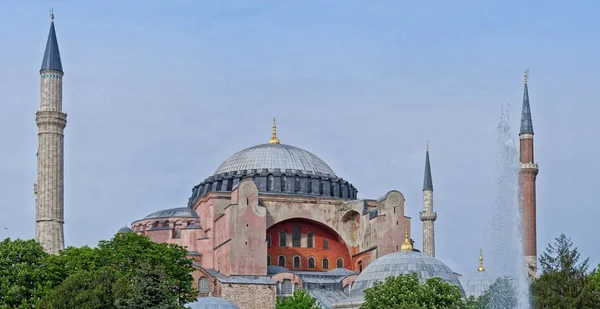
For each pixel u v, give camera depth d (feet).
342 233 490.08
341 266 491.31
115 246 357.20
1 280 326.03
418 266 393.50
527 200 498.69
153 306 282.36
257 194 454.40
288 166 504.02
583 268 359.66
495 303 326.85
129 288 294.46
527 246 489.67
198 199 494.59
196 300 358.43
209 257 474.90
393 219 468.75
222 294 434.71
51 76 469.98
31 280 332.39
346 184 515.91
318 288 457.68
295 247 485.97
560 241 364.38
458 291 339.98
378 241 465.47
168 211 503.20
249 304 437.17
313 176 500.33
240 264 444.96
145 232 496.64
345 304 396.98
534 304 334.24
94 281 303.89
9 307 319.47
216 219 474.49
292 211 482.69
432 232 547.49
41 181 458.50
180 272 355.36
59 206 459.32
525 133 511.40
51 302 299.58
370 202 487.61
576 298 337.93
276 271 463.42
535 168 503.20
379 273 395.75
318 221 485.97
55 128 463.42
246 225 449.48
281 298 442.09
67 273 338.75
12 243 345.31
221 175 506.07
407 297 334.44
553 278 346.54
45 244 450.71
